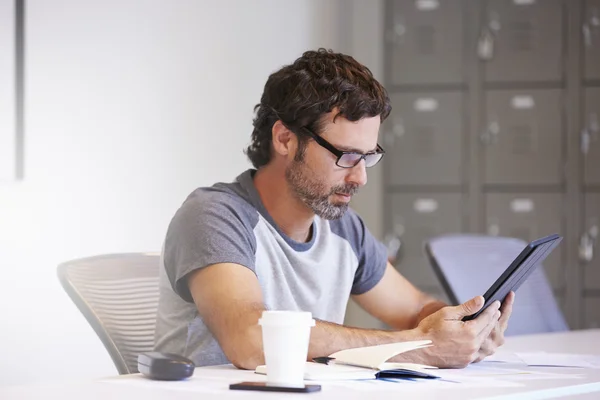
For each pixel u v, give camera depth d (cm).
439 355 140
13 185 284
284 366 112
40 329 292
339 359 133
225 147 362
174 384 117
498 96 405
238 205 162
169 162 336
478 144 406
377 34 409
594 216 402
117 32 317
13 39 281
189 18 344
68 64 300
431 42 408
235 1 364
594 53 400
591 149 401
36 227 290
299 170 160
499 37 404
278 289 166
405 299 190
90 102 307
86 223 305
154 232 330
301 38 400
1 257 281
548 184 403
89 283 169
